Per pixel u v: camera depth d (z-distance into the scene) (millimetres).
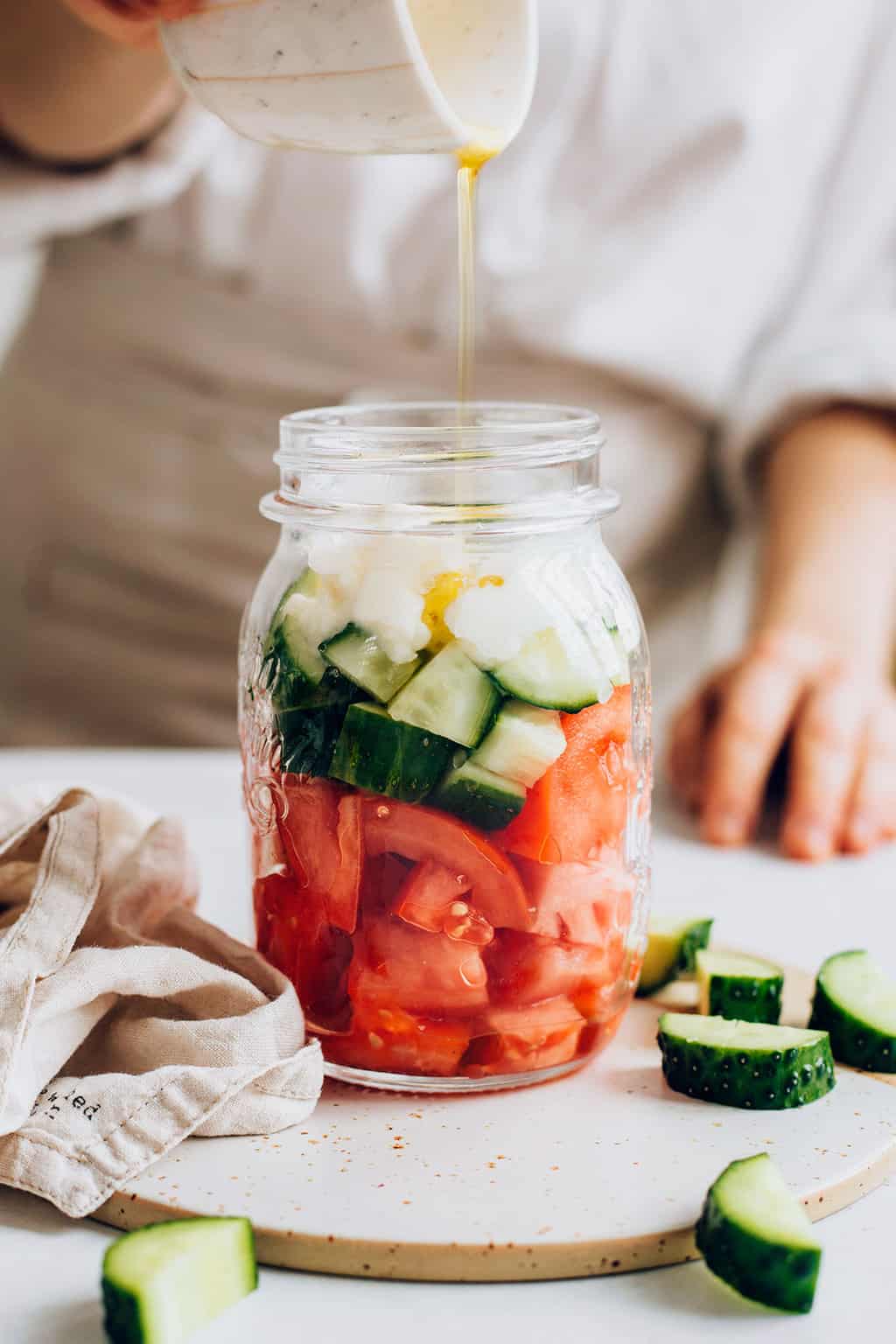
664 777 1590
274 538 1808
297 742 865
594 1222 753
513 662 828
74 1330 696
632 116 1756
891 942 1161
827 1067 904
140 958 869
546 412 1013
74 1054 904
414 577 843
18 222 1639
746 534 1962
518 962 865
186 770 1517
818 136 1819
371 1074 906
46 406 1872
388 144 895
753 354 1899
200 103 920
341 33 815
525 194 1780
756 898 1257
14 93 1526
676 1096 907
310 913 893
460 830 833
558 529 864
